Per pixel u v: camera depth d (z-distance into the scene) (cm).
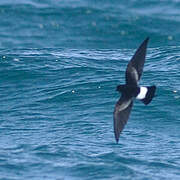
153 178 1473
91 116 1942
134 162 1572
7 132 1816
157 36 3838
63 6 4572
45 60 2516
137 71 969
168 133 1805
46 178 1461
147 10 4581
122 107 954
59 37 3903
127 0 4809
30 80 2292
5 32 4019
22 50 2738
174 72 2336
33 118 1941
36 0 4775
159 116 1922
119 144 1700
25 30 4066
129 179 1462
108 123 1878
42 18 4288
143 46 982
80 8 4491
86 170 1508
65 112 1991
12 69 2380
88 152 1634
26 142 1720
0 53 2627
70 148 1662
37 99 2114
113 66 2462
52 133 1798
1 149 1659
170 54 2630
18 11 4431
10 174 1484
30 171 1505
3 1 4716
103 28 4028
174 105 1997
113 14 4356
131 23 4106
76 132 1802
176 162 1589
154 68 2405
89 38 3853
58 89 2180
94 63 2505
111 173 1495
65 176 1476
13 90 2212
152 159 1598
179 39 3781
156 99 2039
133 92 945
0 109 2039
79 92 2141
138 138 1755
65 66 2434
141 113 1939
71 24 4150
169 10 4581
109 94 2111
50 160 1573
